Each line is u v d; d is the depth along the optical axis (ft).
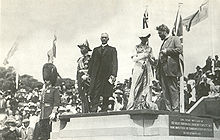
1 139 44.68
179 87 40.81
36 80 44.45
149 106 40.22
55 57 44.06
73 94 42.91
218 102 39.96
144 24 41.81
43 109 43.73
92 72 42.39
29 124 44.06
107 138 33.86
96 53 42.57
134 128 33.24
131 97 40.73
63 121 37.14
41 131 43.47
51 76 43.91
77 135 35.42
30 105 44.29
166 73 40.86
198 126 35.53
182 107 40.60
